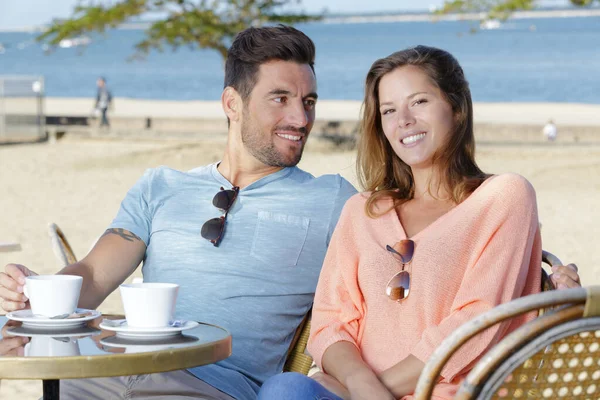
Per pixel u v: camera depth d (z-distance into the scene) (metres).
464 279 3.27
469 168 3.64
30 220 14.42
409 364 3.17
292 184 4.03
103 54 183.12
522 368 2.41
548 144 25.42
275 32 4.04
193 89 74.19
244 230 3.93
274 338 3.88
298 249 3.91
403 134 3.57
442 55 3.62
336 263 3.62
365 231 3.56
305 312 3.98
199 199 4.05
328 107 40.56
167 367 2.63
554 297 2.27
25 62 146.38
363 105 3.79
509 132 26.97
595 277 9.97
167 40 28.05
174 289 2.94
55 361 2.51
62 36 28.27
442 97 3.57
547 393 2.48
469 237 3.34
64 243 4.78
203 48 28.44
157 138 27.73
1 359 2.50
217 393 3.63
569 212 14.98
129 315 2.93
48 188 18.61
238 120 4.08
